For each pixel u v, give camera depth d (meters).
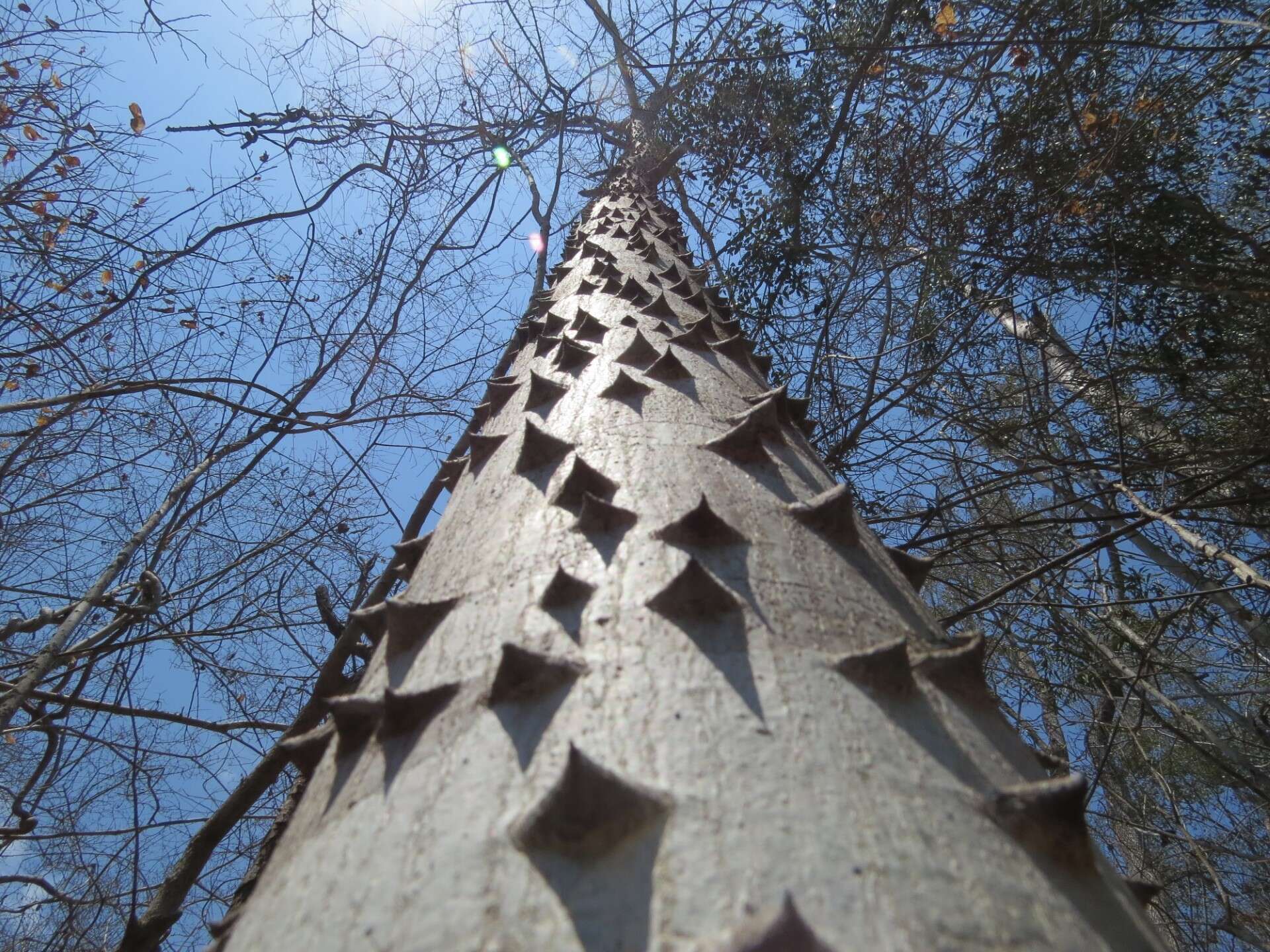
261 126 7.23
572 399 3.14
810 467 2.76
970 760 1.48
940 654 1.74
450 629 1.95
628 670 1.55
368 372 7.02
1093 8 6.78
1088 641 8.64
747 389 3.46
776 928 0.96
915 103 7.96
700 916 1.06
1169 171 7.87
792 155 9.38
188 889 4.57
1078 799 1.32
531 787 1.33
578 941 1.06
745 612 1.70
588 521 2.11
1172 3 6.79
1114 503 8.58
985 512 9.11
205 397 5.89
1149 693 8.96
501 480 2.73
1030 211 7.93
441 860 1.24
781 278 9.38
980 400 8.56
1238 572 6.20
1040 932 1.11
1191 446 7.75
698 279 6.43
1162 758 10.27
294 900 1.35
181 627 6.89
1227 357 7.85
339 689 5.34
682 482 2.33
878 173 8.37
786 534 2.12
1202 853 7.88
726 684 1.50
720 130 9.55
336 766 1.75
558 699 1.52
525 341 5.55
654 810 1.22
